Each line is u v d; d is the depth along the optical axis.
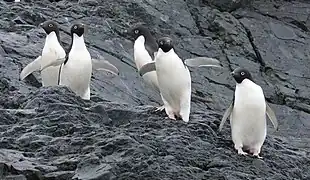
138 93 17.77
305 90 22.20
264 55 23.66
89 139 9.99
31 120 10.81
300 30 25.53
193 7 25.30
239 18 25.66
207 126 11.76
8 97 12.95
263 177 10.25
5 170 8.64
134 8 23.66
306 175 11.41
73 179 8.76
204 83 20.95
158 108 12.49
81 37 13.38
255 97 10.75
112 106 12.72
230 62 22.81
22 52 16.97
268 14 25.94
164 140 10.52
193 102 19.58
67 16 21.77
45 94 11.82
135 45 14.30
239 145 11.02
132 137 10.20
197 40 23.48
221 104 19.92
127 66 19.25
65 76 13.33
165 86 11.97
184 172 9.41
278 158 11.55
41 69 13.55
